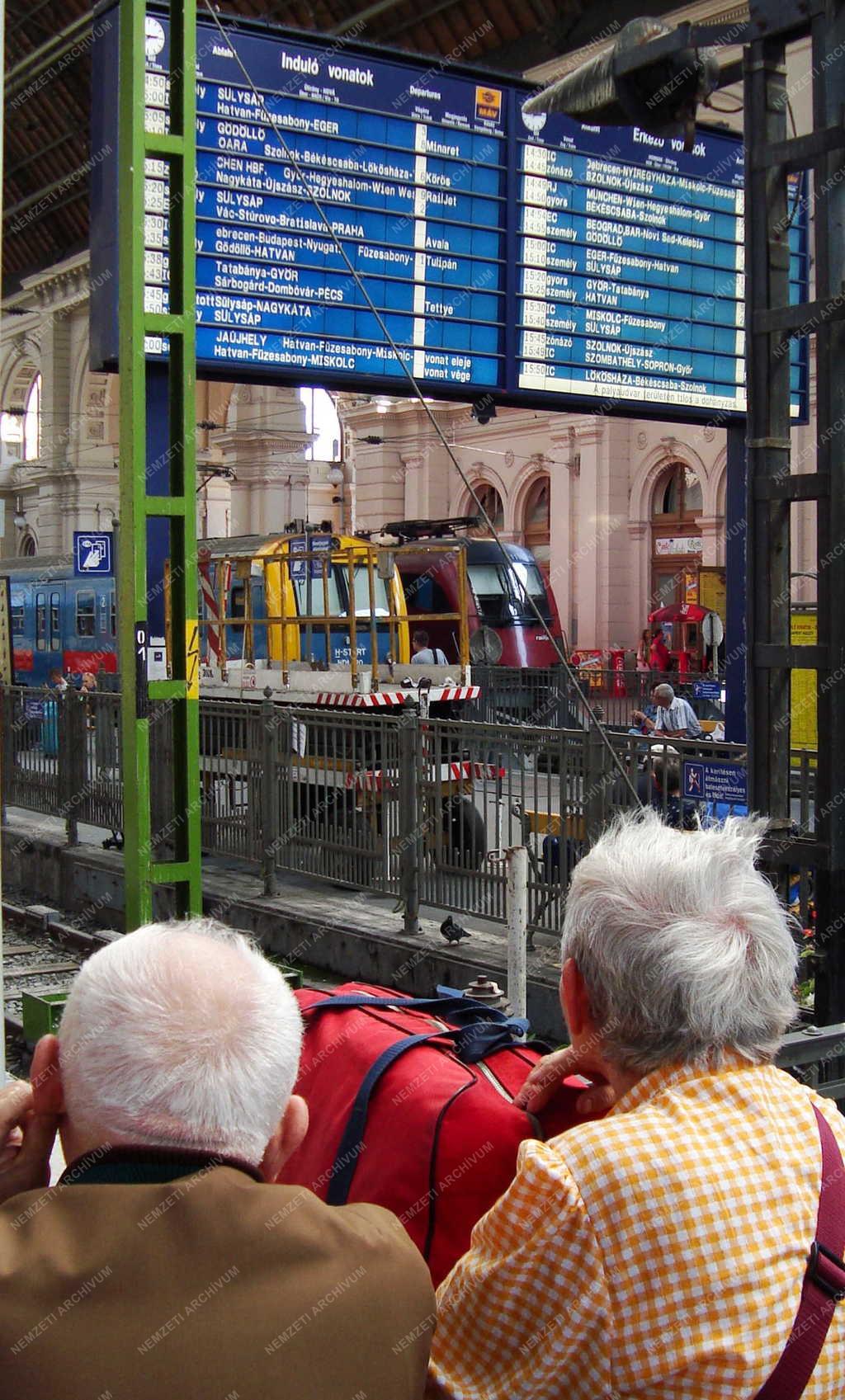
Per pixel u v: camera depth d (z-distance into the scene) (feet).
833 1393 5.32
